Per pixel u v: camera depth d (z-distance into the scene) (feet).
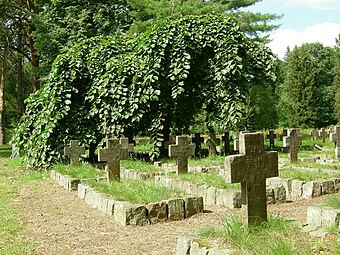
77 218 22.89
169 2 73.56
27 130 46.34
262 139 16.57
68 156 38.81
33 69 79.05
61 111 41.42
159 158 43.09
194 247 14.29
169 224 21.11
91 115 42.14
